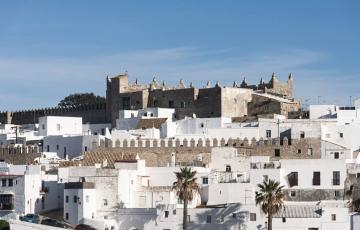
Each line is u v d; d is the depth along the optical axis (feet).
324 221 570.05
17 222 586.45
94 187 614.75
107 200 614.75
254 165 634.84
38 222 602.03
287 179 618.85
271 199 556.51
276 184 565.53
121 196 615.57
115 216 604.49
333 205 581.53
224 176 630.74
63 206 650.02
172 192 621.31
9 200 640.99
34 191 640.99
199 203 610.24
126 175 619.67
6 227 582.35
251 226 577.02
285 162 622.13
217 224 581.12
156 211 593.01
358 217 566.36
